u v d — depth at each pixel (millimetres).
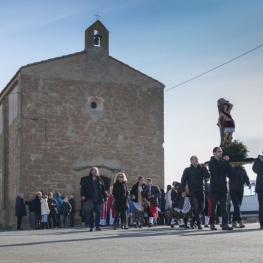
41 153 27359
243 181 15336
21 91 27344
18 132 27375
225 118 19734
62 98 28172
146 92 30297
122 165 29156
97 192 16641
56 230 20266
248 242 9664
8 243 11516
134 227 20219
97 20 29500
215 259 7285
